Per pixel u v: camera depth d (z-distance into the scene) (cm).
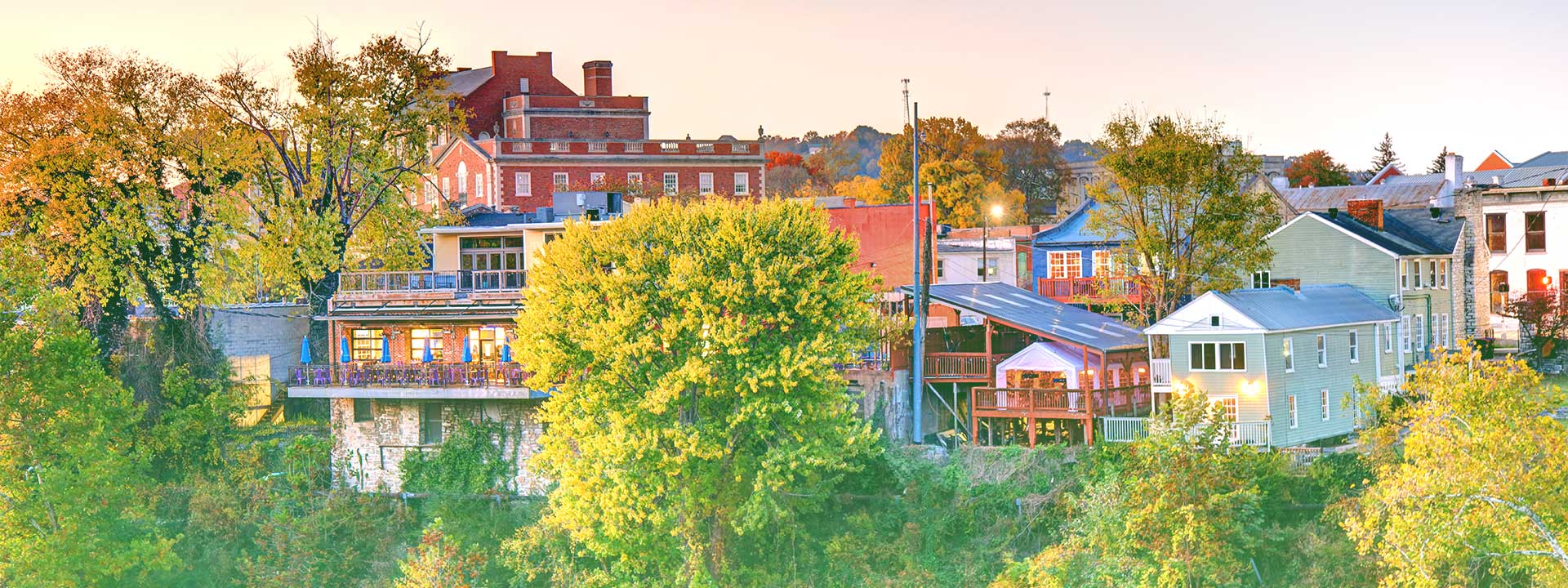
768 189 17300
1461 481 4688
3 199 7544
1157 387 6438
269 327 7744
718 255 5903
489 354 6844
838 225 7762
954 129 13775
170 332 7512
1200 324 6344
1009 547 5894
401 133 8219
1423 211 8894
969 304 6700
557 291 5944
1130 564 5388
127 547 6631
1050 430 6397
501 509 6544
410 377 6675
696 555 5850
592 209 7794
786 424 5803
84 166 7575
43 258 7538
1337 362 6681
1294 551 5638
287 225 7781
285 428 7319
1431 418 4909
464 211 9019
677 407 5859
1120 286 7744
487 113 13300
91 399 6619
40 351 6562
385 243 8206
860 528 6047
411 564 6072
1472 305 8469
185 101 7844
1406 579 4819
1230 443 5781
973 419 6400
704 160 11750
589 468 5791
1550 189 8288
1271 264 7788
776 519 6003
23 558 6194
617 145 11569
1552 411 5072
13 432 6425
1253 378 6238
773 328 5959
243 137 7950
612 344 5725
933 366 6544
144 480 6969
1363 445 5938
